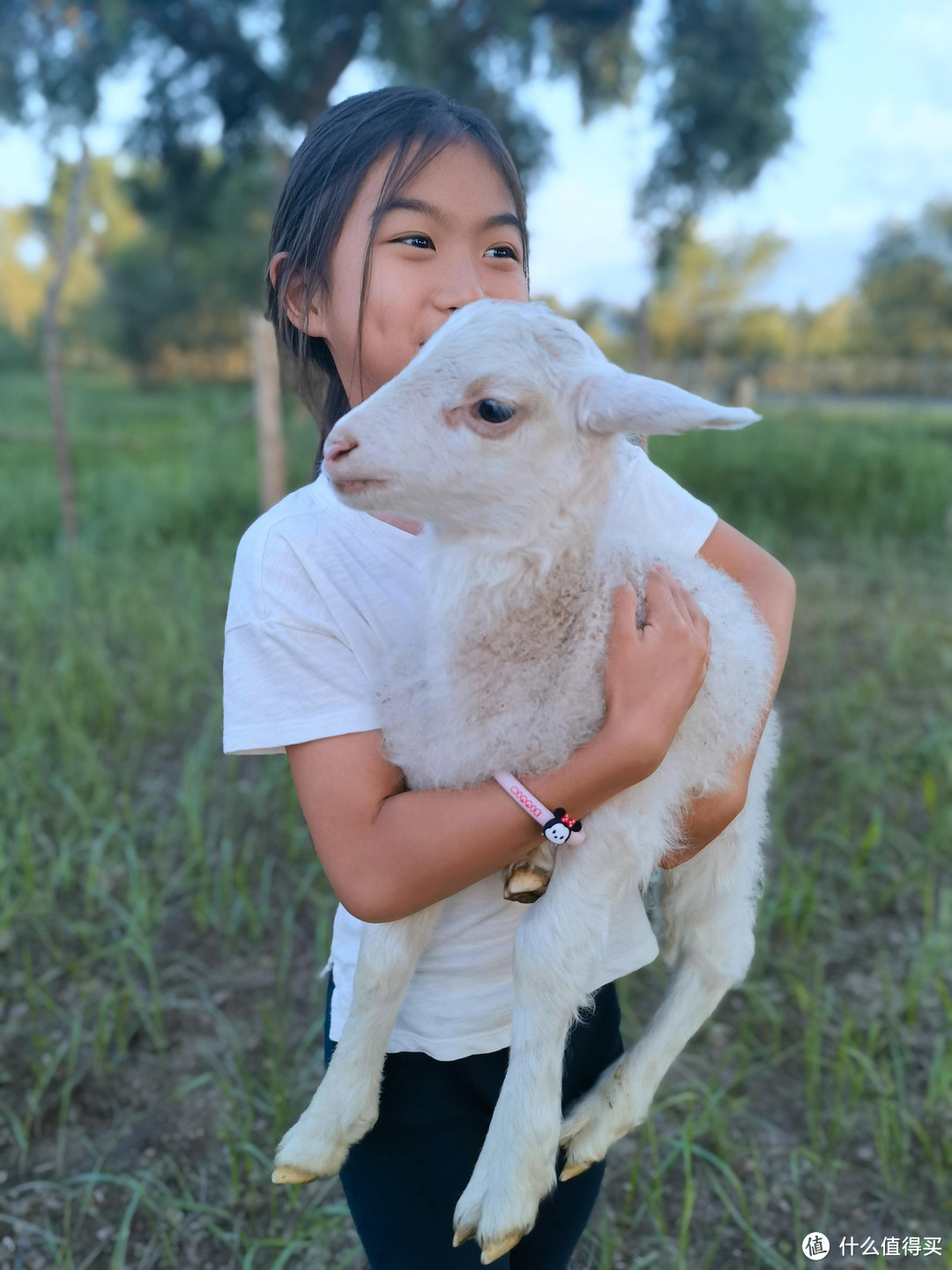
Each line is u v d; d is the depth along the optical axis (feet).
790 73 49.39
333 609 4.40
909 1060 9.46
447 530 4.32
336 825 4.28
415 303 4.46
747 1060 9.23
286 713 4.33
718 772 4.57
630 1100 5.05
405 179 4.36
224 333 110.52
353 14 46.62
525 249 4.96
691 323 120.67
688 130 50.96
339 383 5.36
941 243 118.01
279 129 54.19
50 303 26.43
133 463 39.09
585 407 4.21
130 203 61.52
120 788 13.98
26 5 47.32
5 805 12.95
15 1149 8.54
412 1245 4.66
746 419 3.81
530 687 4.19
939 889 12.03
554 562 4.22
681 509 5.47
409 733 4.26
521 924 4.19
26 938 11.00
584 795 3.93
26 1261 7.55
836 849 12.84
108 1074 9.28
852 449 34.37
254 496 30.96
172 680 17.47
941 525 30.40
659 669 3.98
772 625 5.33
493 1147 4.09
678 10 48.88
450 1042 4.50
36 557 26.11
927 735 15.75
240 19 49.67
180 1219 7.91
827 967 10.82
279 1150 4.49
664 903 5.40
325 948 10.31
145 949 10.12
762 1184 8.30
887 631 20.97
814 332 134.72
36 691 16.15
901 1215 8.02
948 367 86.17
